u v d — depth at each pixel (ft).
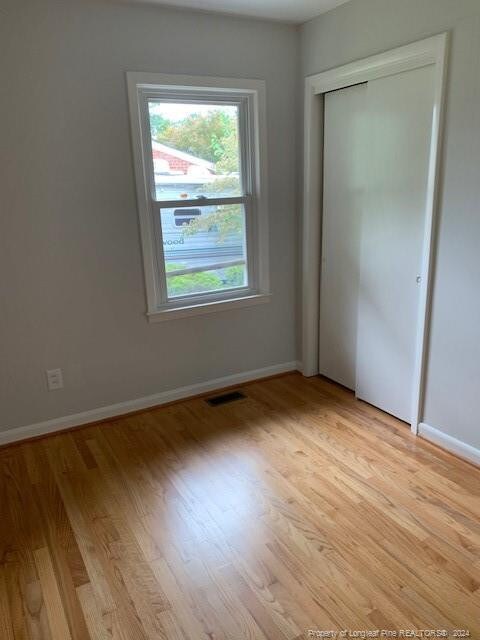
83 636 4.96
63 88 7.90
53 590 5.54
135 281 9.27
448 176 7.21
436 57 7.02
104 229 8.74
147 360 9.79
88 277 8.80
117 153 8.55
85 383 9.25
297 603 5.24
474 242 7.02
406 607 5.15
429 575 5.55
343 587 5.42
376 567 5.69
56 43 7.72
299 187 10.59
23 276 8.26
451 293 7.52
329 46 9.08
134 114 8.52
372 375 9.64
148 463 8.04
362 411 9.62
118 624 5.08
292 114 10.23
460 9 6.62
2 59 7.40
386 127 8.26
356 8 8.31
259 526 6.44
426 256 7.75
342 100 9.25
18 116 7.68
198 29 8.80
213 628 4.98
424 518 6.48
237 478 7.52
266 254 10.64
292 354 11.76
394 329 8.87
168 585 5.54
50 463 8.14
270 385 11.05
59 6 7.61
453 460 7.82
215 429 9.10
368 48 8.26
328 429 8.95
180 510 6.82
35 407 8.89
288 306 11.35
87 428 9.29
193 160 9.55
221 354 10.69
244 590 5.43
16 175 7.85
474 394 7.46
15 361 8.52
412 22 7.37
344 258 9.99
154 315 9.54
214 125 9.62
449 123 7.04
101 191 8.57
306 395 10.47
